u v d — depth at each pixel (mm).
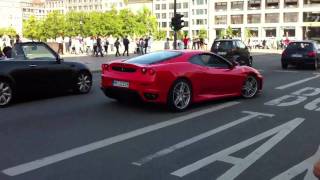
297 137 7309
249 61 24016
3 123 8234
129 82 9438
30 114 9164
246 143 6879
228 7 114500
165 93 9281
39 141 6895
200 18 143375
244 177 5316
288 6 105438
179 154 6250
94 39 40438
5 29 118438
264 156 6188
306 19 103500
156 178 5246
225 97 10867
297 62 22438
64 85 11766
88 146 6609
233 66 11047
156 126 8016
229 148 6578
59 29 88000
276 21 107375
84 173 5398
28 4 152375
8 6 134875
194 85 9859
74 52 42688
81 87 12336
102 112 9367
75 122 8328
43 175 5316
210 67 10367
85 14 93438
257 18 110188
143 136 7270
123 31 94562
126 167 5641
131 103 10523
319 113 9477
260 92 12555
